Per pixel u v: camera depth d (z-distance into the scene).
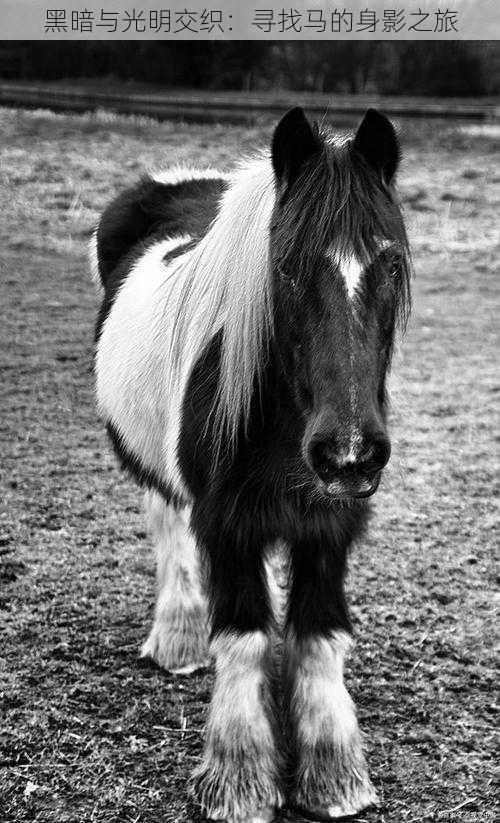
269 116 17.45
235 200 2.74
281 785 2.75
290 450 2.56
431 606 3.98
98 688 3.29
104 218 4.30
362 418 2.11
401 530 4.71
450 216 12.80
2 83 20.20
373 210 2.22
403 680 3.43
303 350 2.25
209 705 3.11
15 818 2.63
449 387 7.01
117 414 3.63
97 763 2.89
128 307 3.62
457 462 5.62
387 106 18.83
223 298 2.69
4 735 2.99
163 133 15.84
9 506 4.71
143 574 4.15
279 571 4.23
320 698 2.76
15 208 11.33
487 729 3.14
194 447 2.77
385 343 2.33
